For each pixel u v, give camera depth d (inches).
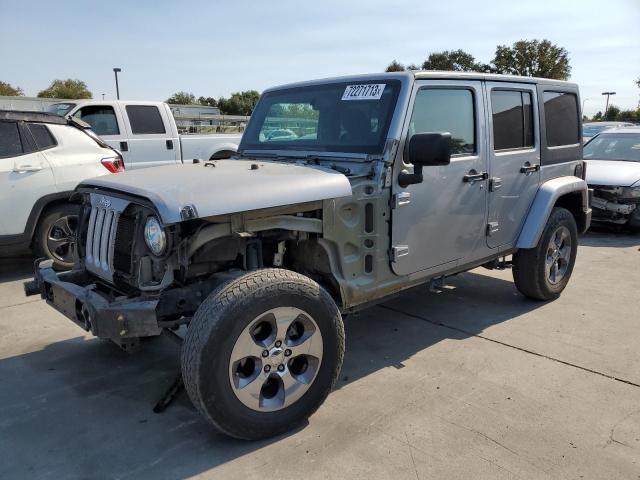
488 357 153.6
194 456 108.3
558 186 190.4
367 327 178.9
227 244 117.0
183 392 134.1
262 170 128.5
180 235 108.3
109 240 123.0
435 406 126.5
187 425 120.0
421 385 137.1
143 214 113.0
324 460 106.3
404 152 137.0
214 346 101.1
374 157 134.6
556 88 197.2
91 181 132.3
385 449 109.7
